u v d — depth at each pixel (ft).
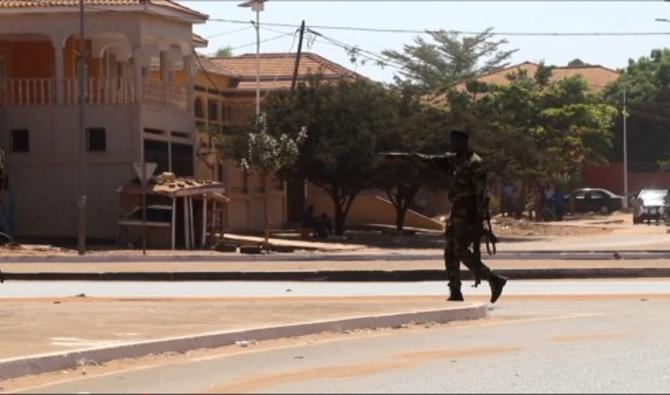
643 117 378.94
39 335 64.18
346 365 54.08
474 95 342.03
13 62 207.51
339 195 221.46
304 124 206.80
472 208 79.00
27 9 192.03
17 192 193.57
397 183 211.61
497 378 49.70
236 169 227.81
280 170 212.23
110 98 192.65
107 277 118.01
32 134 193.57
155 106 196.03
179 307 79.61
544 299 89.66
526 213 298.97
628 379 49.49
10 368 52.70
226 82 257.34
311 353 58.90
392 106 216.13
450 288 81.25
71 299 88.84
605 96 387.75
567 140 329.52
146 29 195.31
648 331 67.21
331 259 145.69
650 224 277.85
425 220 257.96
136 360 57.57
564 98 341.62
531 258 141.49
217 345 62.34
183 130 207.10
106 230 191.01
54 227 192.54
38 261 145.79
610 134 352.49
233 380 49.83
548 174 276.82
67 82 194.08
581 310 81.00
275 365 54.54
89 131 192.13
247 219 231.30
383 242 205.98
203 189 186.91
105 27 193.47
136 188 182.70
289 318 71.51
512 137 226.38
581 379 49.47
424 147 208.54
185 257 148.36
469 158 78.95
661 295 93.04
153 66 229.45
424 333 67.62
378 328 70.33
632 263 129.39
